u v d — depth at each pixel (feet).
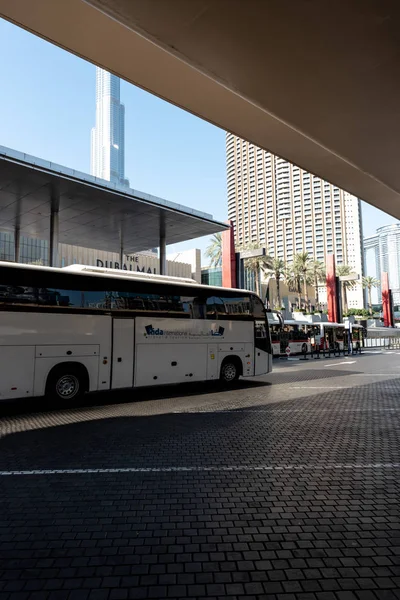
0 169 45.55
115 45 20.13
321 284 332.19
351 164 30.50
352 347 131.23
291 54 18.40
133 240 77.66
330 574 9.87
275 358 101.91
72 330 34.32
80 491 15.23
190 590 9.23
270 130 28.89
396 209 43.60
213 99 25.31
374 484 16.02
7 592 9.16
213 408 32.65
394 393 40.45
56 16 18.15
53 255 59.52
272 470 17.66
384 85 20.70
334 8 15.53
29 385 31.89
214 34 17.21
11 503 14.15
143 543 11.37
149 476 16.87
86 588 9.32
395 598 8.95
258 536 11.78
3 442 22.24
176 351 40.93
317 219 468.34
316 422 27.22
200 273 188.03
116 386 36.45
